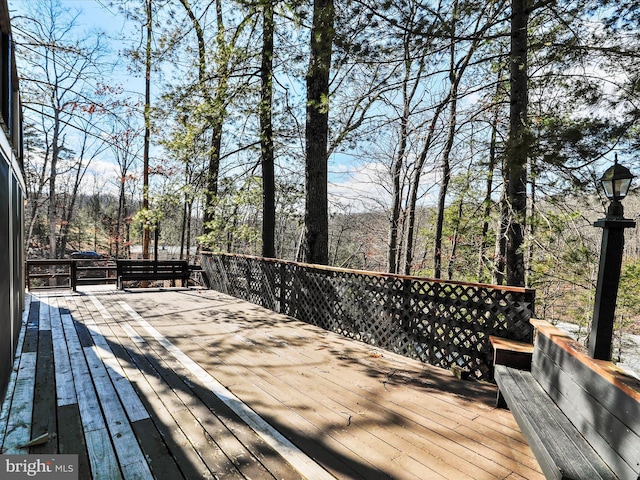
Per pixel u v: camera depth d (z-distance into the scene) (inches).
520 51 180.4
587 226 249.0
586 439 65.2
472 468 76.5
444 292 139.6
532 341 117.9
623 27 155.9
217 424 91.0
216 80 311.7
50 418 91.4
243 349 152.3
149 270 306.8
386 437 88.0
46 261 275.3
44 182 721.6
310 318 199.9
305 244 228.1
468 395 114.3
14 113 149.3
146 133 402.0
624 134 148.5
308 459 77.6
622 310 407.2
